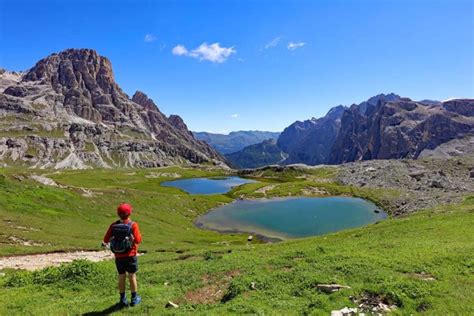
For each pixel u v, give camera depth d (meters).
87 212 71.75
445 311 14.82
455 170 190.62
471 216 47.75
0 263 33.25
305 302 16.06
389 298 15.97
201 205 126.69
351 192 169.00
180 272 23.17
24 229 49.31
